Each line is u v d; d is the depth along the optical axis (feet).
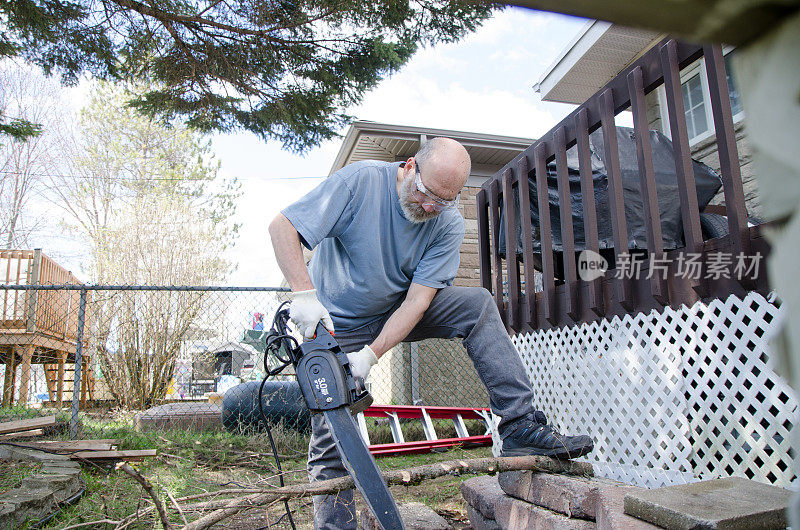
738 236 7.33
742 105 0.95
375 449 15.06
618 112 9.98
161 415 18.34
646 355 8.97
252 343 22.06
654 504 4.96
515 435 6.75
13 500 8.53
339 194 6.75
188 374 29.27
